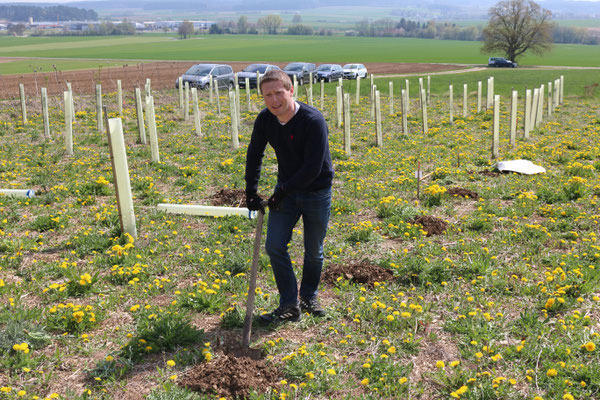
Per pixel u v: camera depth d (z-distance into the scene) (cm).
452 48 13450
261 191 959
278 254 448
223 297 506
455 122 2033
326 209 452
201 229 732
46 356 414
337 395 375
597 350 408
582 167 1089
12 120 1820
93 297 517
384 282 549
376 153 1362
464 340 437
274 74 404
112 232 682
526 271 562
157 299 518
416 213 781
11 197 854
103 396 367
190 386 374
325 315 480
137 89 1416
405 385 376
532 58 9300
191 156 1296
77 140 1498
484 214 783
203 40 16925
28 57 8206
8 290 518
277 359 414
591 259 592
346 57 9056
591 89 3362
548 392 367
